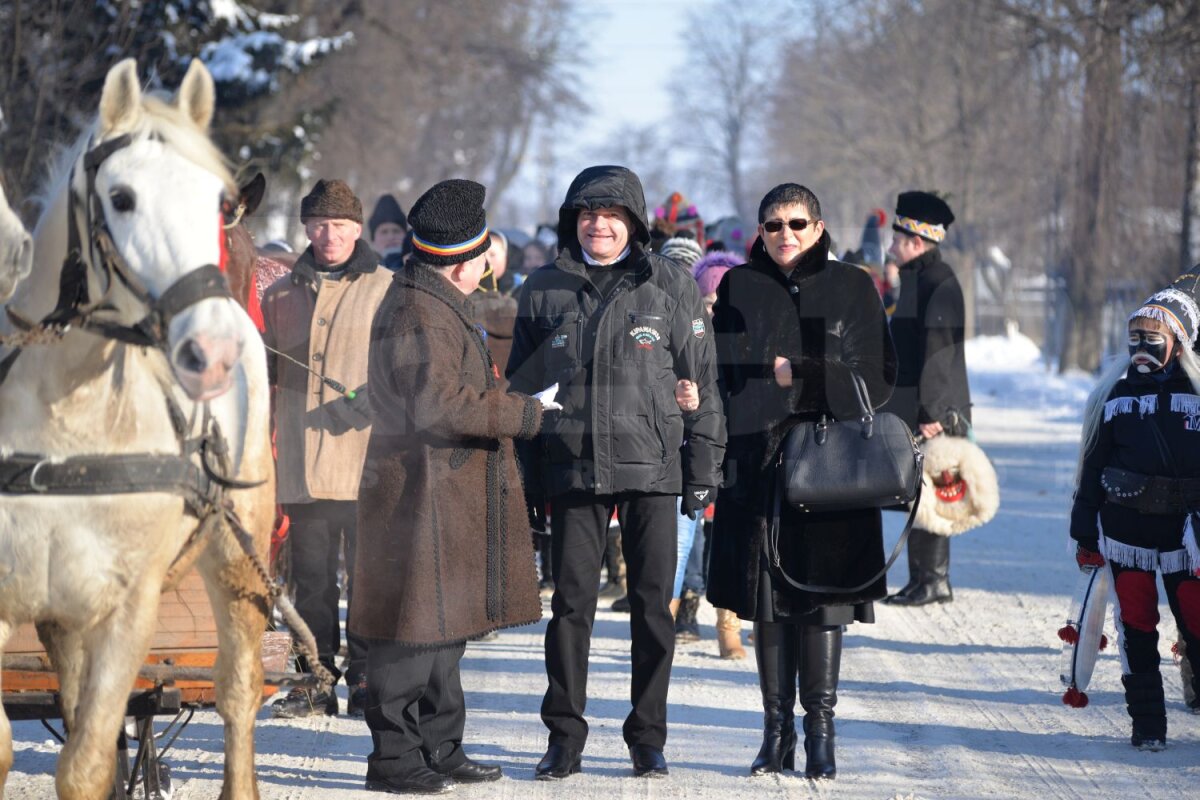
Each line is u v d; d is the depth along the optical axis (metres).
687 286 19.53
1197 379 21.31
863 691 24.88
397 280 18.58
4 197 13.96
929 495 31.30
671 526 19.58
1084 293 109.38
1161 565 21.27
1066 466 60.53
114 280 13.62
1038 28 104.56
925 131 160.38
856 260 41.06
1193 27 84.62
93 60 68.00
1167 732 22.14
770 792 19.12
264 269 23.84
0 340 13.86
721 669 26.69
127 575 14.77
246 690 17.33
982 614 31.69
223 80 79.12
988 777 19.84
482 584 18.38
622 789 19.25
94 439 14.48
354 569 18.73
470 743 21.70
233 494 16.88
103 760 14.80
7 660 16.84
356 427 21.92
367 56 125.56
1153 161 96.94
